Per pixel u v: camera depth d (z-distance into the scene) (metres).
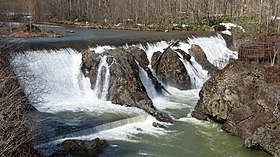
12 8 69.88
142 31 64.62
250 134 29.72
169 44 52.38
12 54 36.53
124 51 41.22
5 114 20.88
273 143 27.28
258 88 31.00
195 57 51.19
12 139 20.17
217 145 29.25
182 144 29.25
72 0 87.50
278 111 28.30
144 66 43.12
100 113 34.12
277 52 35.22
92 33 58.75
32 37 49.19
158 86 42.50
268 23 58.34
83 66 40.72
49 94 37.53
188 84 45.50
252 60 36.06
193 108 37.97
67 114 33.59
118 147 28.14
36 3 78.25
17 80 31.47
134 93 36.94
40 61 38.75
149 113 34.41
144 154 27.30
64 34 55.59
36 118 30.23
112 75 38.50
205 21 72.56
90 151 26.48
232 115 31.78
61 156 25.78
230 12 80.31
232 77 33.16
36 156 24.30
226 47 60.50
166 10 76.69
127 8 77.94
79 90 39.72
